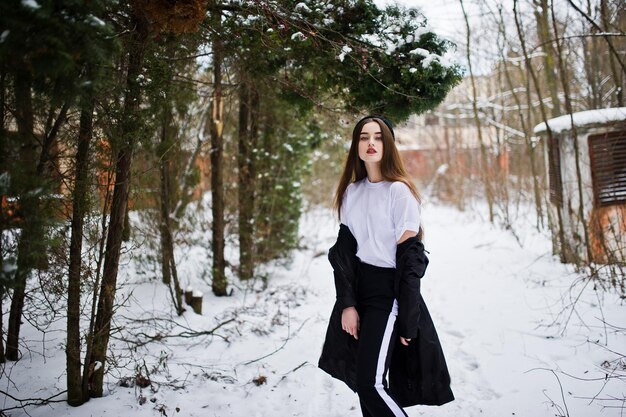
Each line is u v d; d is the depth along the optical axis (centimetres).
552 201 660
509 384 309
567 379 305
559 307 447
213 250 531
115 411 269
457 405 287
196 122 604
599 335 369
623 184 555
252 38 316
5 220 204
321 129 609
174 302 444
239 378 327
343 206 240
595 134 557
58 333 375
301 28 294
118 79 262
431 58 303
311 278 642
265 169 625
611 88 782
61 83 189
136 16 258
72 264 257
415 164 2156
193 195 586
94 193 268
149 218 483
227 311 466
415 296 207
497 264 676
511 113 1349
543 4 688
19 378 304
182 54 358
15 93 209
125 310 433
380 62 319
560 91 985
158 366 329
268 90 457
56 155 251
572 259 598
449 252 824
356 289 230
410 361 226
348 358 231
